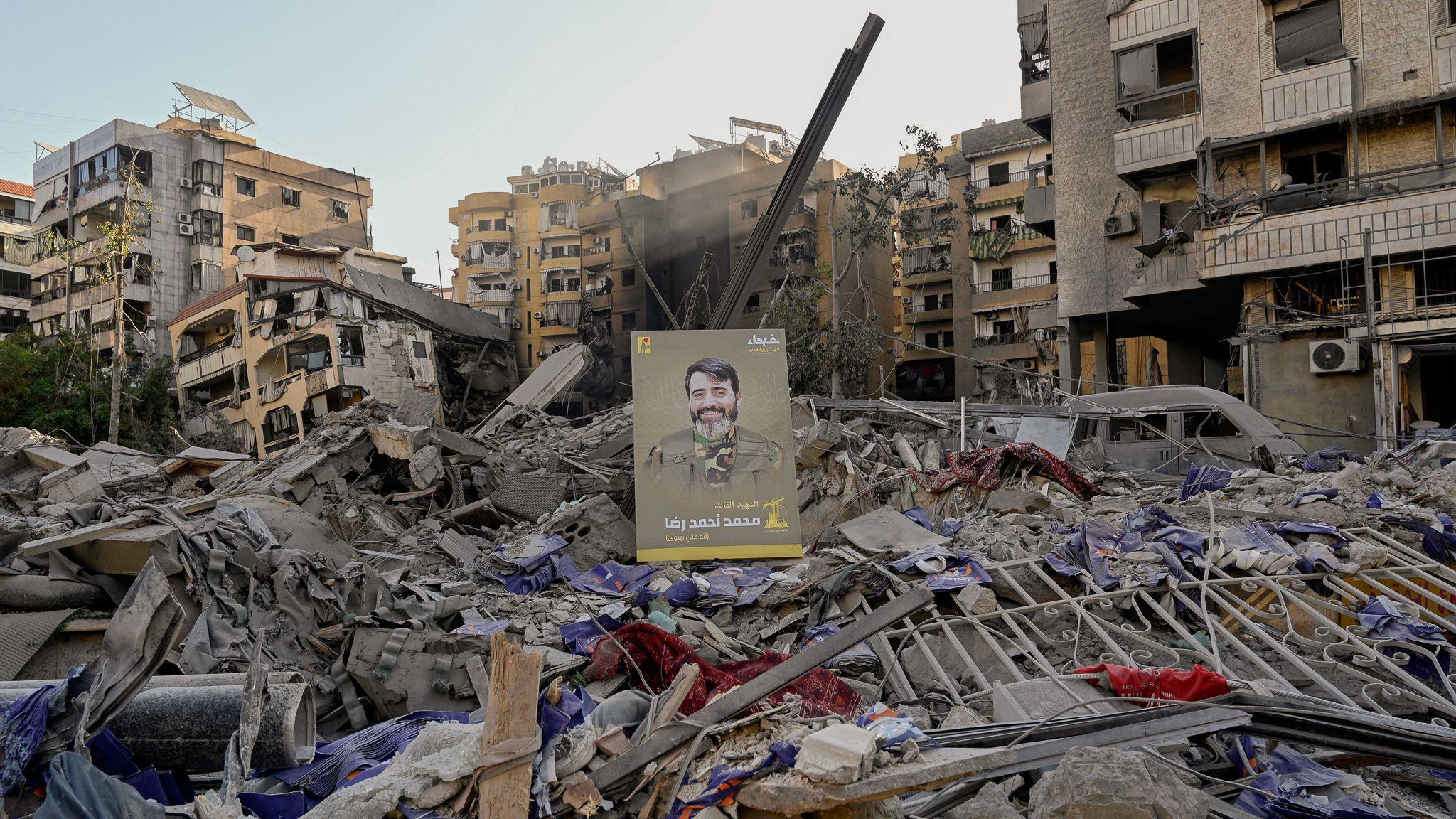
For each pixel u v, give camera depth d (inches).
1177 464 722.8
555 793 189.8
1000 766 211.5
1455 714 296.4
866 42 636.7
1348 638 343.9
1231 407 724.0
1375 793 235.5
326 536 474.9
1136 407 756.6
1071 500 558.6
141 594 225.3
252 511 408.8
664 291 1953.7
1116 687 260.4
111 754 224.4
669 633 337.1
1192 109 935.0
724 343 538.0
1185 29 934.4
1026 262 1738.4
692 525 503.2
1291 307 845.8
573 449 839.7
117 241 1569.9
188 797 230.2
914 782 163.3
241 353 1552.7
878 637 362.0
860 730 175.9
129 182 1654.8
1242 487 559.5
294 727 234.4
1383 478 522.6
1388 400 776.9
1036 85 1123.3
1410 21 817.5
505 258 2326.5
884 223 1520.7
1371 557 393.7
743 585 442.6
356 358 1465.3
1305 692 328.2
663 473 512.4
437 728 214.1
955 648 352.8
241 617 322.7
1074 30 1083.3
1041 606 376.2
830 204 1811.0
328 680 315.0
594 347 1979.6
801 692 306.8
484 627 368.5
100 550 326.6
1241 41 898.1
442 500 652.1
